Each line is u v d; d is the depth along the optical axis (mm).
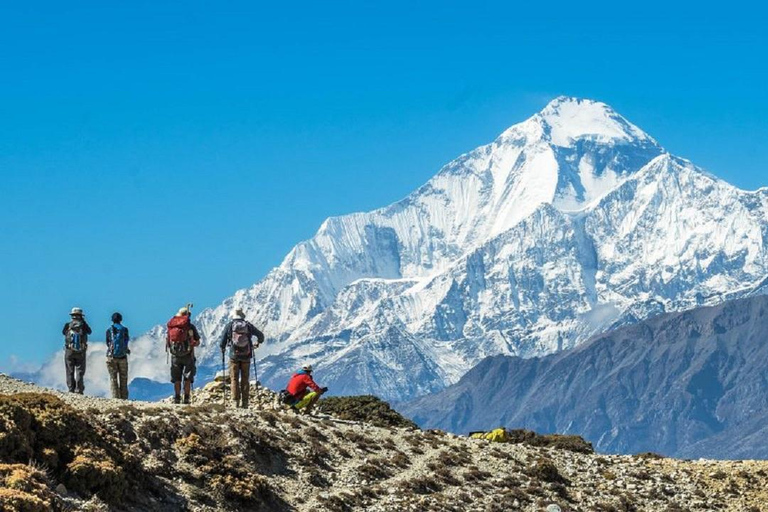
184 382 65250
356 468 57875
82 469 45219
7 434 44375
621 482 64625
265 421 59438
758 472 69062
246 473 51906
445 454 62375
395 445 62531
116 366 65438
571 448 74438
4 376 59000
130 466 47969
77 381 65250
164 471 50000
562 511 58562
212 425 55406
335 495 53625
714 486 66562
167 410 57000
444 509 55531
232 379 65000
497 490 59812
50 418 46719
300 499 52844
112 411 53625
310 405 66125
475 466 62031
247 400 65500
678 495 64375
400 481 57469
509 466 63375
